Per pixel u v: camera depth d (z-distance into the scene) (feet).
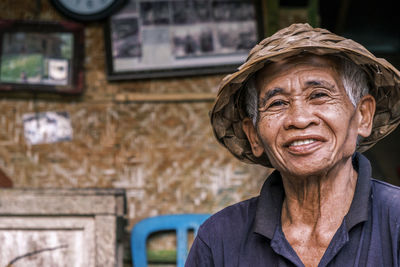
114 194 9.77
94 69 12.07
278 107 4.35
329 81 4.26
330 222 4.40
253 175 11.59
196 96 11.87
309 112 4.21
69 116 11.76
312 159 4.19
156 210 11.42
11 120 11.62
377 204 4.33
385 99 4.66
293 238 4.47
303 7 12.34
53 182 11.44
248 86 4.61
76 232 9.62
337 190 4.39
